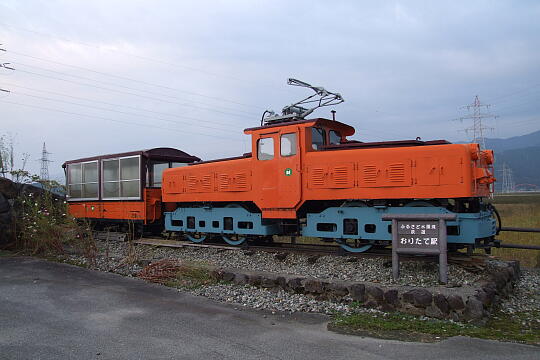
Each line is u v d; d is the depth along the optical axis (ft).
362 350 15.28
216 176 36.06
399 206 27.37
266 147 32.45
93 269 30.86
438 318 18.92
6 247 39.75
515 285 25.85
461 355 14.71
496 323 18.81
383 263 25.88
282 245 34.63
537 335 17.06
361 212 28.19
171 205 44.55
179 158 47.85
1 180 41.88
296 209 30.66
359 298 21.07
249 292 23.54
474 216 24.48
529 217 57.21
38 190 45.47
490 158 27.17
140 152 43.01
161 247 38.83
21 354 14.88
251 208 36.01
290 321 18.80
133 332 17.21
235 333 17.13
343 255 28.96
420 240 21.91
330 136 34.06
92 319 18.95
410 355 14.75
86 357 14.60
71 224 37.99
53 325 18.12
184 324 18.28
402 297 19.89
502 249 37.19
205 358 14.53
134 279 27.43
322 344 15.89
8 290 24.47
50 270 30.50
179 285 25.35
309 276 24.21
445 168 25.11
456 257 25.68
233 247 34.55
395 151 26.76
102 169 47.65
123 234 44.09
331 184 28.89
